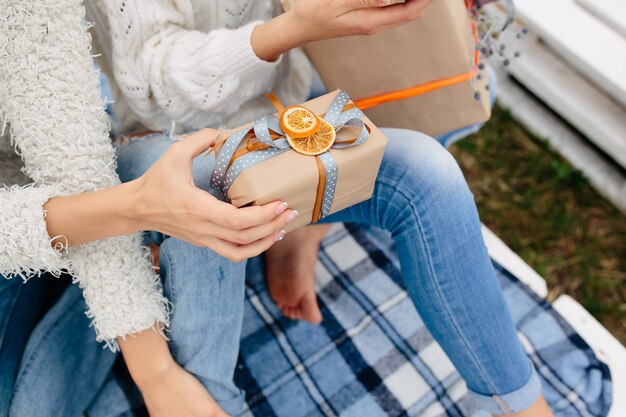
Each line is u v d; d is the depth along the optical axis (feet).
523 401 3.17
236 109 3.37
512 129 5.91
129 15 2.96
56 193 2.66
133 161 3.14
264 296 4.42
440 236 2.92
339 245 4.71
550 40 4.93
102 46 3.28
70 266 2.86
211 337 3.14
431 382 3.99
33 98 2.59
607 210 5.41
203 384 3.25
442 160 2.98
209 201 2.32
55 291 3.96
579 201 5.47
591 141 5.69
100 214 2.53
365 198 2.86
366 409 3.89
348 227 4.83
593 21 4.88
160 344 3.03
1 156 3.25
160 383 3.06
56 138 2.63
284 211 2.46
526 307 4.30
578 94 5.38
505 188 5.59
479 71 3.43
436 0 2.90
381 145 2.55
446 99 3.31
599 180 5.50
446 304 3.00
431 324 3.15
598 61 4.68
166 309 3.07
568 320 4.27
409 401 3.91
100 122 2.78
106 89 4.31
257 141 2.54
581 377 3.97
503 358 3.08
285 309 4.27
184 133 3.49
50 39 2.57
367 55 3.17
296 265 4.15
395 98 3.35
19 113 2.61
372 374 4.04
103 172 2.77
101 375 3.83
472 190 5.61
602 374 3.96
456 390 3.95
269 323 4.29
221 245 2.49
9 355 3.46
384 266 4.58
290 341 4.20
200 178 2.90
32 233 2.51
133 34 3.03
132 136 3.65
